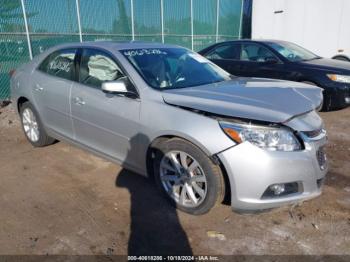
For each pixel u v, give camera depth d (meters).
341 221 3.05
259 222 3.04
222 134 2.72
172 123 2.96
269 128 2.66
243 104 2.83
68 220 3.08
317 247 2.71
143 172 3.41
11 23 8.00
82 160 4.41
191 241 2.79
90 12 9.88
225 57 7.97
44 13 8.68
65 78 4.09
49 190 3.63
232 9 15.80
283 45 7.64
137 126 3.25
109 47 3.74
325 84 6.46
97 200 3.42
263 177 2.65
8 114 6.66
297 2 10.70
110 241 2.79
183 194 3.12
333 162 4.34
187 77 3.72
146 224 3.02
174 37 12.99
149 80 3.37
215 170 2.83
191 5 13.42
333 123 6.16
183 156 3.02
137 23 11.50
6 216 3.14
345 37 10.64
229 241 2.79
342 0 10.39
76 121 3.95
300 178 2.75
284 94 3.12
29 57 8.43
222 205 3.29
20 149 4.84
